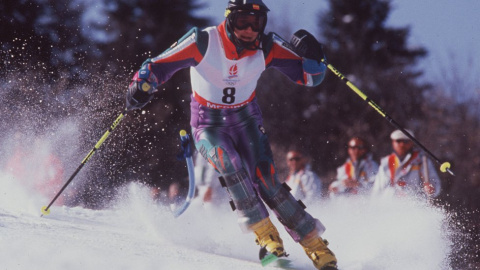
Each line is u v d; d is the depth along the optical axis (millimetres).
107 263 8742
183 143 15070
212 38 12016
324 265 11812
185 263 10000
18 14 66375
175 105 59312
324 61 12523
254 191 12281
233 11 11750
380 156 62219
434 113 59406
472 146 51812
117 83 61719
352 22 80000
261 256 12109
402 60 79125
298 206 12141
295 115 68125
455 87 60062
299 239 12117
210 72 12203
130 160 47125
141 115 48781
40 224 12945
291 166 22703
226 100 12523
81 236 11828
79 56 66000
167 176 49094
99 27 68938
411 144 19625
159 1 69750
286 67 12711
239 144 12750
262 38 12297
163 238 15070
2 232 10242
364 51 77312
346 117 66750
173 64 12023
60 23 67438
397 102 65188
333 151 64125
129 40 68000
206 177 21672
